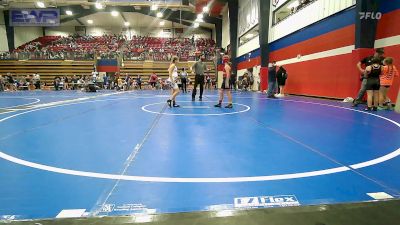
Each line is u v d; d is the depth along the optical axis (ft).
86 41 118.21
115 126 17.46
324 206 6.27
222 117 21.35
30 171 9.09
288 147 12.28
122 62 96.53
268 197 7.20
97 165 9.73
